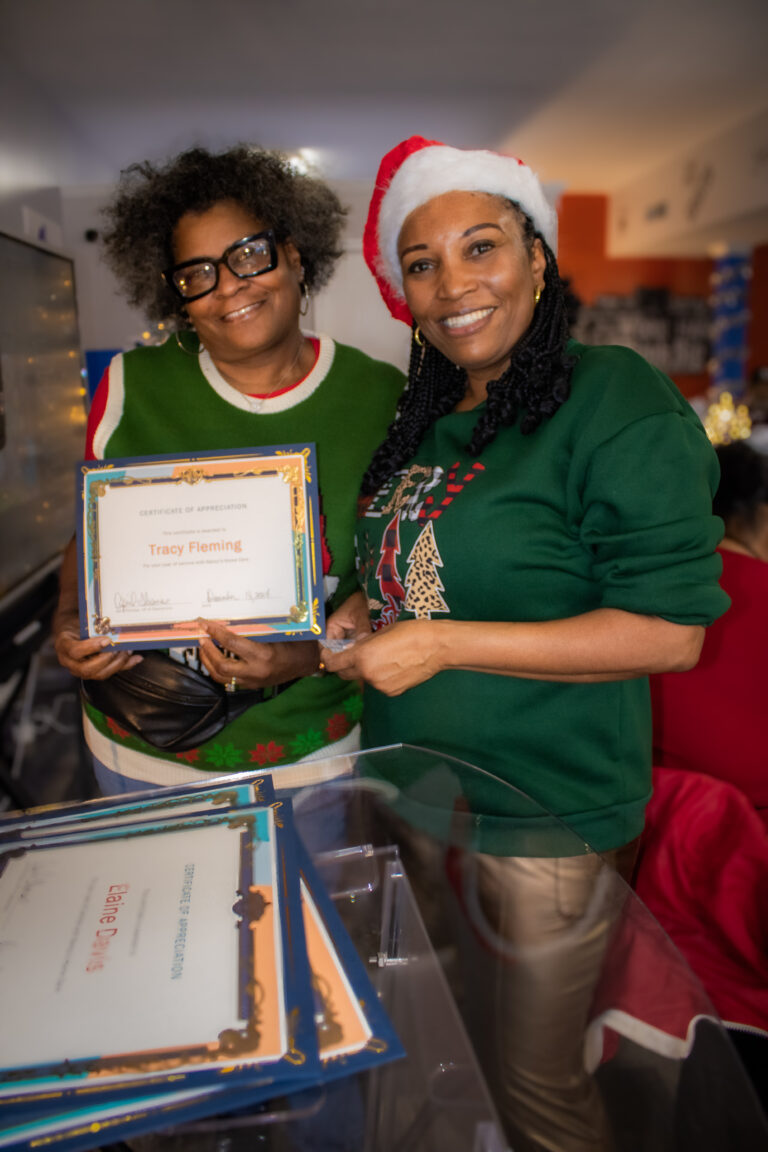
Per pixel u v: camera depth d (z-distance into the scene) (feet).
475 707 3.14
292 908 1.84
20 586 7.01
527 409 3.10
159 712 3.50
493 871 2.23
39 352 7.87
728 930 3.48
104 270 11.25
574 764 3.12
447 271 3.08
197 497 3.27
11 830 2.23
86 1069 1.43
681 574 2.67
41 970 1.68
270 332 3.58
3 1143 1.31
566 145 19.97
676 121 17.99
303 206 3.78
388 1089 1.56
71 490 8.91
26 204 11.21
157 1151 1.47
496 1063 1.65
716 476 2.90
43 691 9.94
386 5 11.32
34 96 13.42
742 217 19.03
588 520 2.90
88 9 11.02
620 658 2.77
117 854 2.08
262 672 3.24
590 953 1.96
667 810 3.92
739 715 4.21
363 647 2.99
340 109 15.96
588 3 11.54
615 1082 1.63
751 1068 3.06
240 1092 1.39
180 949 1.71
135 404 3.92
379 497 3.58
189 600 3.27
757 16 12.15
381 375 4.11
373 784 2.64
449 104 15.94
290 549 3.24
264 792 2.39
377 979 1.84
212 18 11.51
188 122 16.46
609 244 27.04
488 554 3.06
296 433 3.86
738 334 26.96
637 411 2.75
